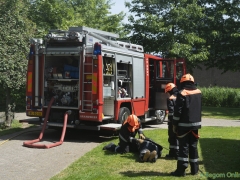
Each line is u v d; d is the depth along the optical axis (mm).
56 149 8141
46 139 9359
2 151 7879
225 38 18828
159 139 9180
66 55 9367
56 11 19562
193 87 5836
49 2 19734
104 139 9484
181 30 16984
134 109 10836
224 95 22047
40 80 9727
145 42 17562
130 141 7445
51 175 6074
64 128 8977
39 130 10883
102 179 5602
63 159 7199
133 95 10758
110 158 7062
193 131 5766
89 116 8984
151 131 10633
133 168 6312
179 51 16172
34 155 7531
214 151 7715
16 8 11125
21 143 8773
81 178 5648
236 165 6492
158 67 12500
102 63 9016
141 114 11359
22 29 11039
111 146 7773
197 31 18328
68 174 5965
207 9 18812
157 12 17500
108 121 9742
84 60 9078
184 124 5707
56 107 9383
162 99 12117
